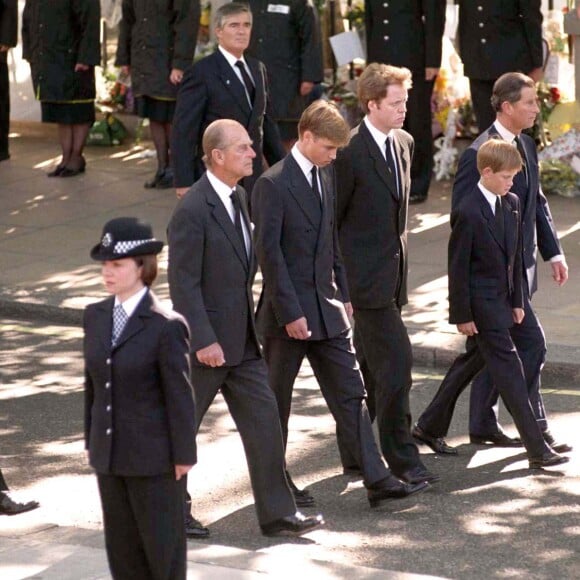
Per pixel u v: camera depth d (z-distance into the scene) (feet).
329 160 84.48
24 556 78.07
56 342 131.85
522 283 95.25
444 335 123.65
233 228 81.00
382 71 88.58
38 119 225.35
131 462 64.39
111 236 63.05
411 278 143.13
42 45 191.83
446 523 85.15
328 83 196.03
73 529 83.92
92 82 194.29
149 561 66.08
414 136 173.37
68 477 95.09
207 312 80.94
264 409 82.53
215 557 77.20
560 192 175.42
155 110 184.34
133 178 193.57
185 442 64.13
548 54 182.50
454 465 96.17
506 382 94.17
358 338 93.97
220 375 81.82
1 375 120.78
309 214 84.79
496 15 168.96
